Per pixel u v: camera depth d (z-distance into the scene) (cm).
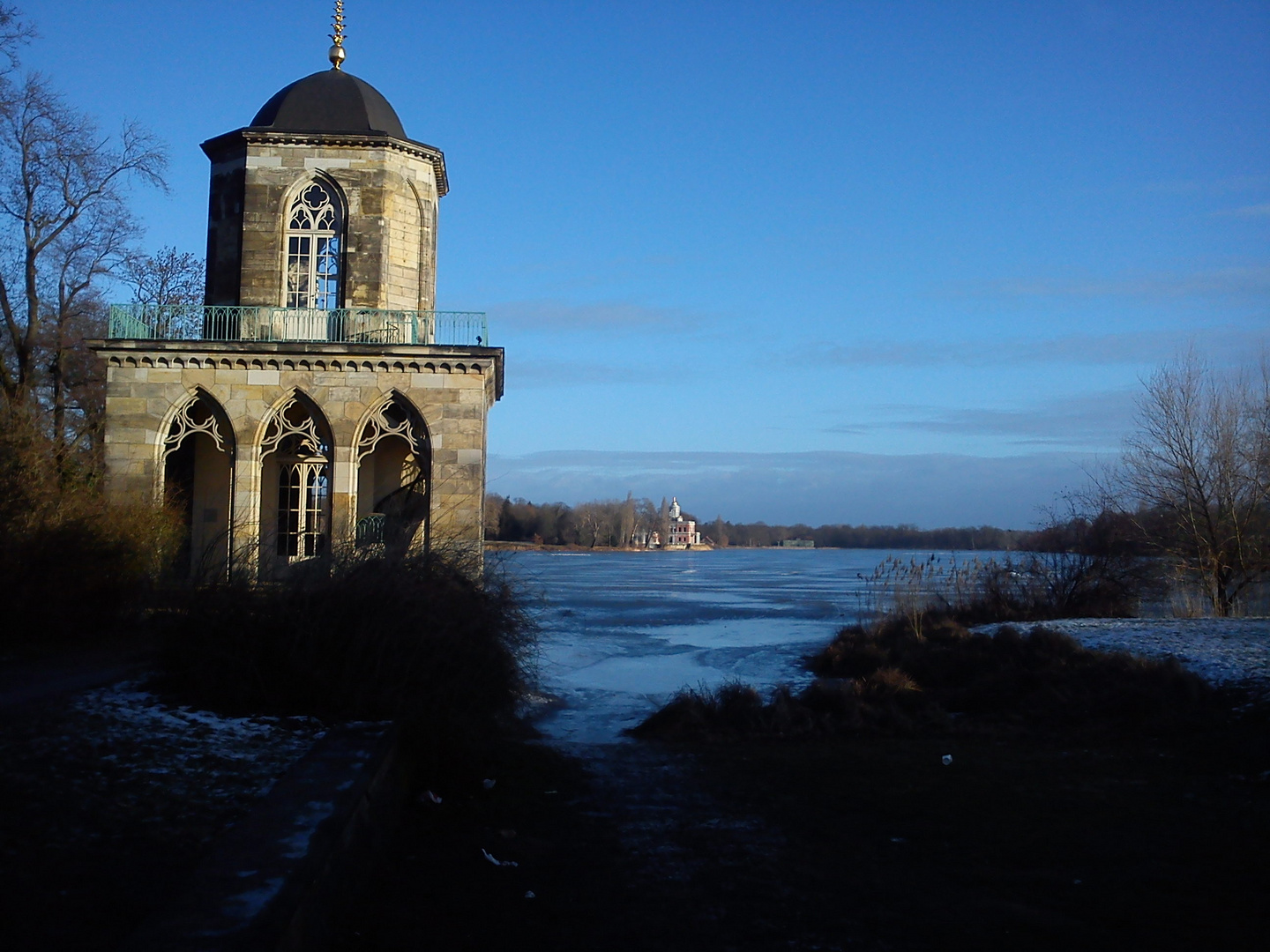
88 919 529
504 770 1199
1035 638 2045
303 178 3134
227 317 3031
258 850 639
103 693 1192
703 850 930
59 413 3909
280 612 1164
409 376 2934
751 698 1716
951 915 753
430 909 732
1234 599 3375
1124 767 1342
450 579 1261
